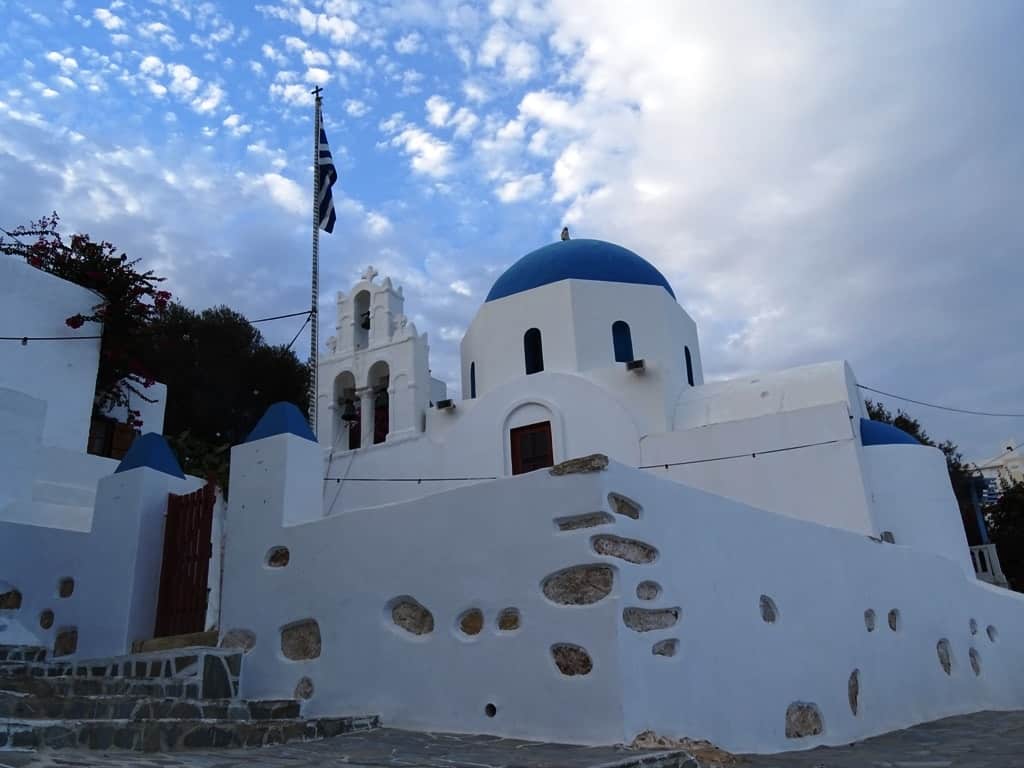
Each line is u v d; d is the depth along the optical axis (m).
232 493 9.74
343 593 8.45
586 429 17.92
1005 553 34.12
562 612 6.95
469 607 7.56
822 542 10.55
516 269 21.83
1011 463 53.34
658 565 7.38
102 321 17.05
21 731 4.89
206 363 32.66
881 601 11.56
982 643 14.53
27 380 15.51
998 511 34.97
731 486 16.14
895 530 16.33
